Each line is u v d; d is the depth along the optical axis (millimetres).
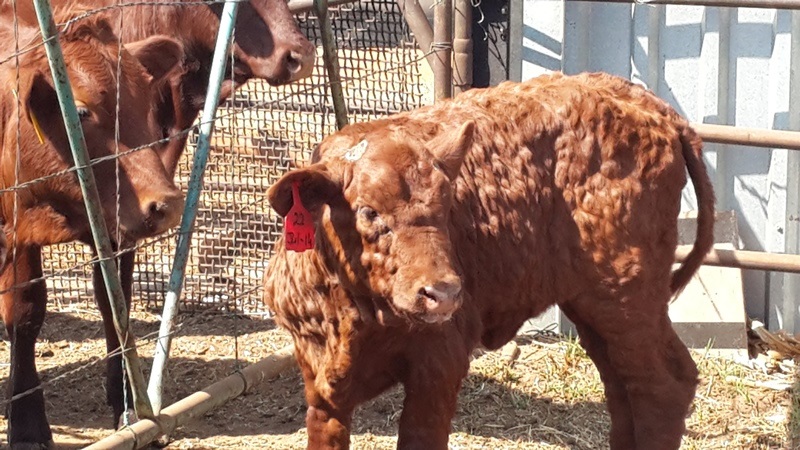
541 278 2768
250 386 3109
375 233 2436
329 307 2576
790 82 3547
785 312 3654
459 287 2400
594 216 2754
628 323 2809
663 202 2822
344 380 2621
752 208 3652
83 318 3770
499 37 3645
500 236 2691
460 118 2719
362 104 3949
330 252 2512
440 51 3598
